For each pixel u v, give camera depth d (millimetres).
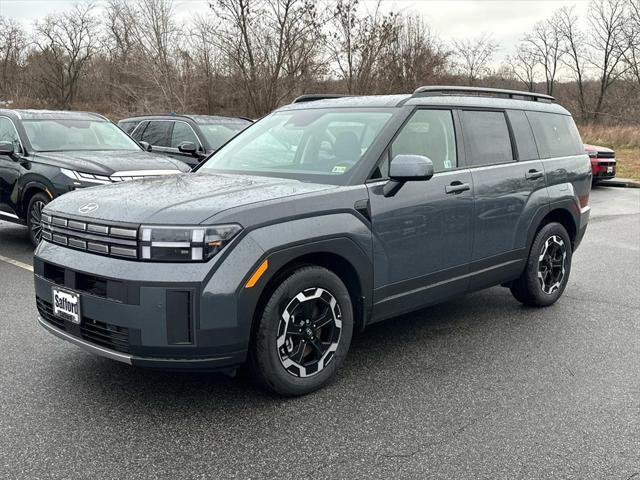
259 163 4457
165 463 2951
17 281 6293
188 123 10359
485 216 4691
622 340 4766
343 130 4328
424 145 4367
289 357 3557
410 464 2965
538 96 5715
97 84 35781
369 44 21109
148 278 3111
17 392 3689
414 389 3824
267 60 21656
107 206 3426
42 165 7590
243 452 3059
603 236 9391
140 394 3689
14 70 39656
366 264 3832
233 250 3199
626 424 3389
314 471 2896
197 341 3160
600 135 27438
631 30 43312
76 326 3424
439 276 4398
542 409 3564
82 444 3107
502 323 5172
